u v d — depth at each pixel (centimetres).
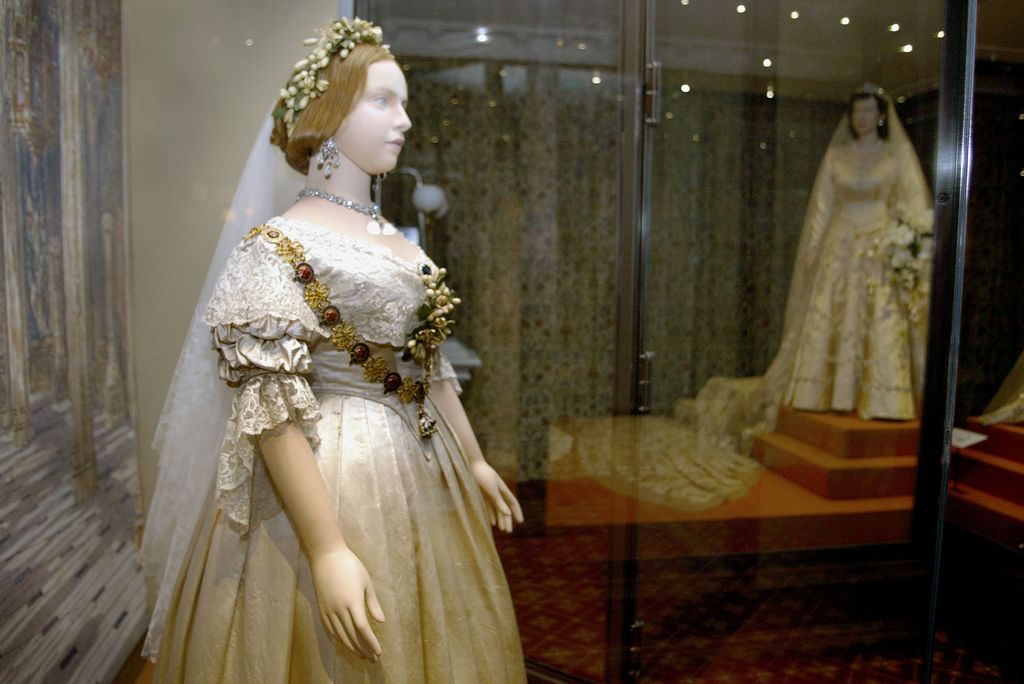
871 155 296
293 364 127
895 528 261
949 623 201
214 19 235
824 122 310
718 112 300
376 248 144
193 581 139
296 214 146
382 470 138
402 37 302
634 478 234
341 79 147
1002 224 173
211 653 131
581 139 340
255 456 134
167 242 239
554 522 321
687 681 225
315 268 136
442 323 152
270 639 129
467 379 352
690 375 310
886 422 280
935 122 263
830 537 271
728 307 316
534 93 329
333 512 128
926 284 281
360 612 120
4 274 148
